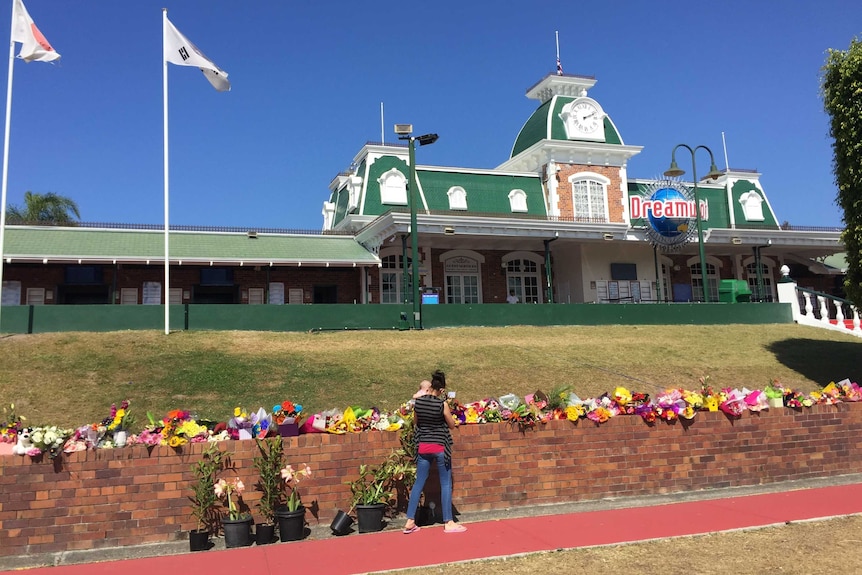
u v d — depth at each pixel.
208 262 24.42
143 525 7.01
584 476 8.64
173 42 18.66
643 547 6.57
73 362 15.35
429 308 22.55
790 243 32.34
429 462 7.32
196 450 7.27
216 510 7.21
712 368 18.59
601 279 31.92
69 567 6.18
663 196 30.22
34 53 16.28
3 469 6.73
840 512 7.84
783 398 10.16
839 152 16.88
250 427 7.67
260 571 5.97
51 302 23.78
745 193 36.69
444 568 5.98
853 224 16.80
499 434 8.38
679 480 9.09
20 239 23.66
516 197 31.66
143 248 24.62
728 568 5.88
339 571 5.94
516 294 31.84
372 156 30.67
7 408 12.70
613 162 32.84
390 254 28.92
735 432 9.55
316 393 14.41
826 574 5.70
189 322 19.48
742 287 31.86
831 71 16.95
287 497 7.42
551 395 9.09
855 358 20.50
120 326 18.91
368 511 7.35
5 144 16.16
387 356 17.61
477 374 16.52
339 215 33.53
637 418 9.05
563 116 32.66
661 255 33.88
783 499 8.56
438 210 30.05
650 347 20.58
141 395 13.64
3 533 6.63
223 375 15.02
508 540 6.84
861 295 17.06
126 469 7.04
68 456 6.91
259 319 20.27
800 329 25.31
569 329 23.08
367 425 8.07
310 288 27.44
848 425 10.34
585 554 6.34
